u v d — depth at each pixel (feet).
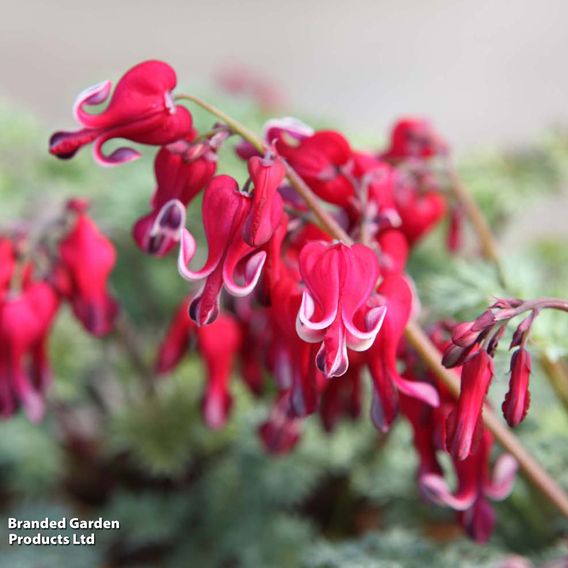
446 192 1.63
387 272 1.38
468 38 5.59
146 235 1.33
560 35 5.52
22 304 1.50
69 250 1.51
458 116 4.92
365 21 5.87
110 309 1.54
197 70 5.49
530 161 2.10
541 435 1.63
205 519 1.81
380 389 1.30
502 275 1.56
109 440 1.89
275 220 1.25
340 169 1.37
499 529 1.61
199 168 1.31
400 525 1.69
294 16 5.97
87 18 5.98
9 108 2.23
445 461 1.60
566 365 1.53
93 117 1.28
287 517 1.79
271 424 1.55
